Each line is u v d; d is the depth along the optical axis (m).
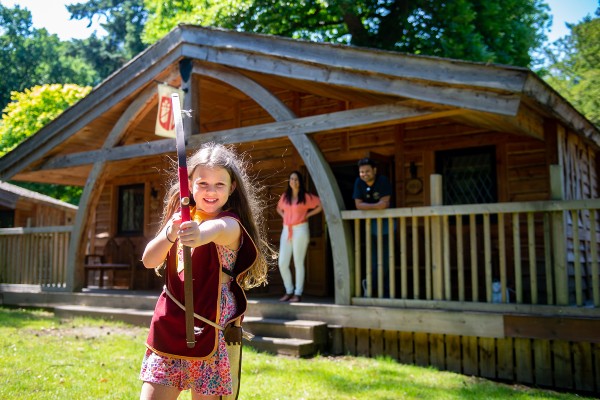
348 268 6.84
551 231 5.68
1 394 4.14
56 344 6.35
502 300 5.85
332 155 9.75
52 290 9.84
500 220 5.91
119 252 12.20
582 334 5.23
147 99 9.15
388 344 6.43
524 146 8.01
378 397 4.48
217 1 18.23
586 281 8.59
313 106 10.00
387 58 6.42
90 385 4.56
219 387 2.21
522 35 19.30
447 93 6.07
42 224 16.70
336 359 6.22
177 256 2.31
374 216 6.72
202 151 2.44
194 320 2.22
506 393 4.79
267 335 6.78
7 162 10.62
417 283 6.39
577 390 5.30
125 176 12.89
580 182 8.77
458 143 8.52
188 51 8.45
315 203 7.43
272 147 10.57
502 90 5.66
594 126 8.09
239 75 8.03
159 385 2.18
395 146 9.06
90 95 9.65
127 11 37.06
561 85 20.78
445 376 5.50
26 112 23.81
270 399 4.28
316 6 18.66
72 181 12.08
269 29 18.84
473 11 16.86
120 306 8.82
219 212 2.43
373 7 18.30
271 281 10.34
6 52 40.41
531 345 5.59
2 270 10.87
